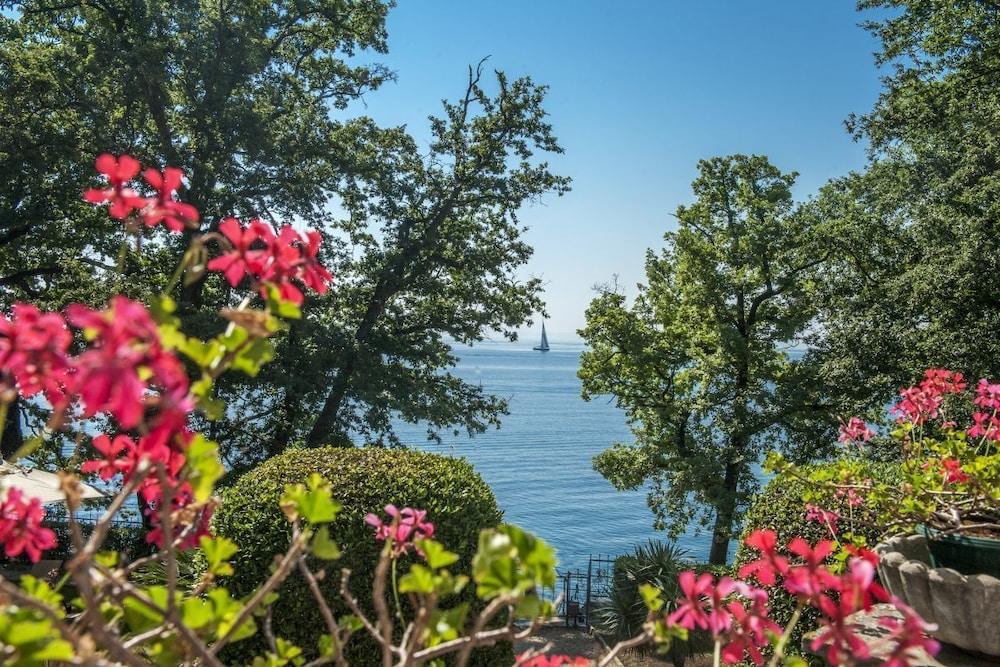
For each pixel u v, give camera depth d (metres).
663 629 1.84
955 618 3.65
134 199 1.74
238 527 6.83
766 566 1.91
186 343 1.44
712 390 25.06
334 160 21.30
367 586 6.86
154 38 18.47
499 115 23.45
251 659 6.66
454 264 23.36
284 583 6.72
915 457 5.12
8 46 19.38
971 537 3.88
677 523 25.27
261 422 23.19
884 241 22.95
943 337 18.86
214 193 19.53
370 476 7.30
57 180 19.02
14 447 16.69
